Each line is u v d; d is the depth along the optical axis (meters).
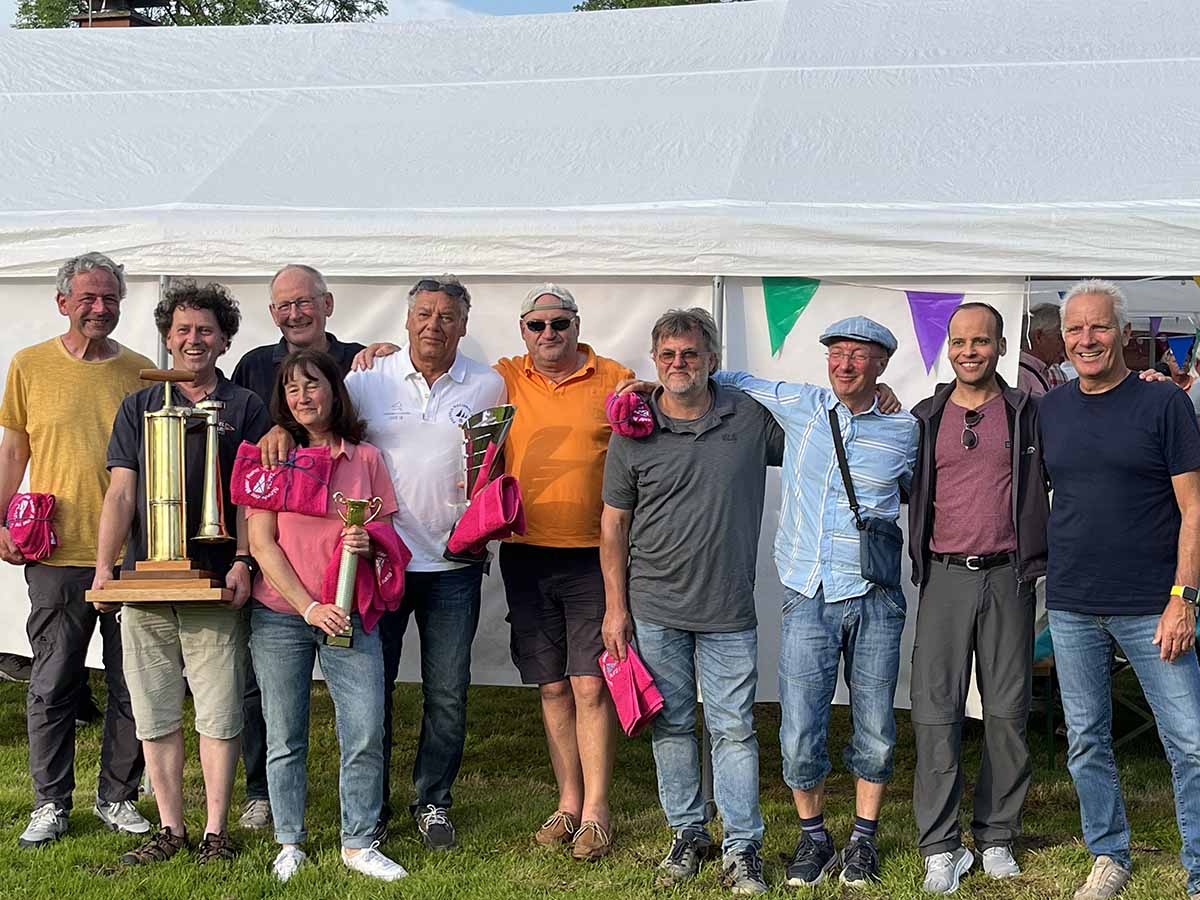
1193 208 4.83
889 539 4.25
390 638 4.62
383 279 5.33
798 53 6.53
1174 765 4.07
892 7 7.07
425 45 7.16
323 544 4.23
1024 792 4.39
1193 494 3.96
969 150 5.39
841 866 4.41
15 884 4.17
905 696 5.24
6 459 4.73
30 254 5.40
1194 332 11.12
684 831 4.45
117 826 4.70
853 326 4.18
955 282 5.04
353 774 4.33
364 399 4.59
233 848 4.46
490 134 5.89
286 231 5.26
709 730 4.42
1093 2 6.89
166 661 4.40
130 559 4.52
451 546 4.38
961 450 4.25
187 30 7.46
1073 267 4.89
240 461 4.20
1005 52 6.32
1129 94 5.73
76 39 7.36
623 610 4.39
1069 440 4.07
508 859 4.55
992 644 4.27
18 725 6.32
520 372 4.76
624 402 4.25
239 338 5.42
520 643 4.71
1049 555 4.18
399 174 5.58
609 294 5.23
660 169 5.43
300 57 7.10
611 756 4.67
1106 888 4.18
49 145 6.03
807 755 4.31
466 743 6.37
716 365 4.63
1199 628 4.73
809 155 5.44
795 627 4.29
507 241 5.15
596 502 4.59
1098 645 4.14
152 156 5.89
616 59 6.72
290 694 4.30
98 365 4.72
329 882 4.24
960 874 4.32
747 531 4.30
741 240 5.04
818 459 4.27
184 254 5.31
